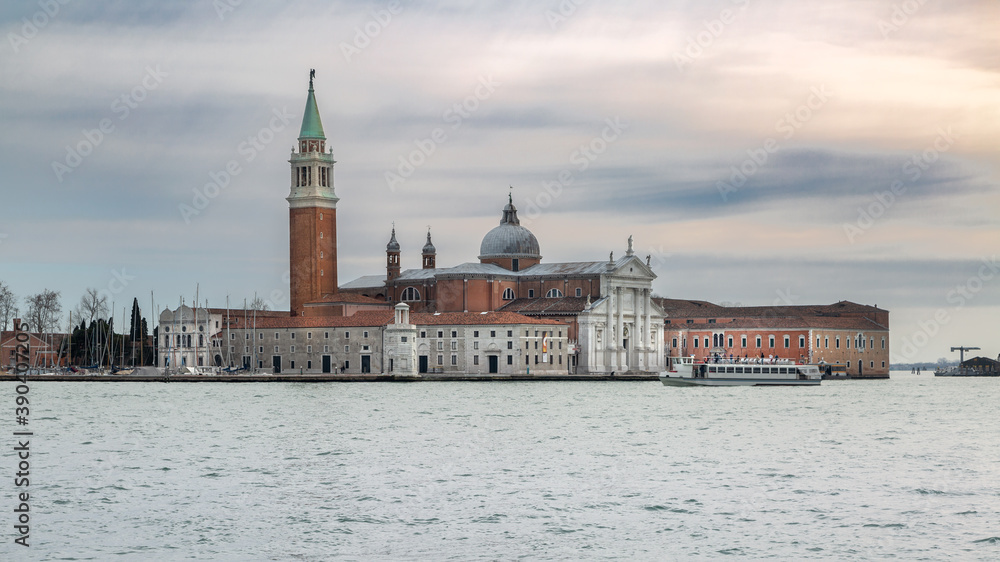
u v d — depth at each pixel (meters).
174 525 78.81
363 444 123.88
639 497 89.06
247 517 81.38
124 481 97.00
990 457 114.00
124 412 168.62
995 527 78.31
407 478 98.56
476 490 92.25
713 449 119.69
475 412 169.25
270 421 152.62
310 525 78.81
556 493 90.88
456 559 70.06
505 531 77.06
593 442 126.06
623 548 72.62
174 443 125.06
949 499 88.44
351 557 70.44
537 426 145.62
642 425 147.50
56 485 94.94
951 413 173.75
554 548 72.56
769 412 172.88
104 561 69.75
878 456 114.38
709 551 71.94
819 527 78.31
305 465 106.88
